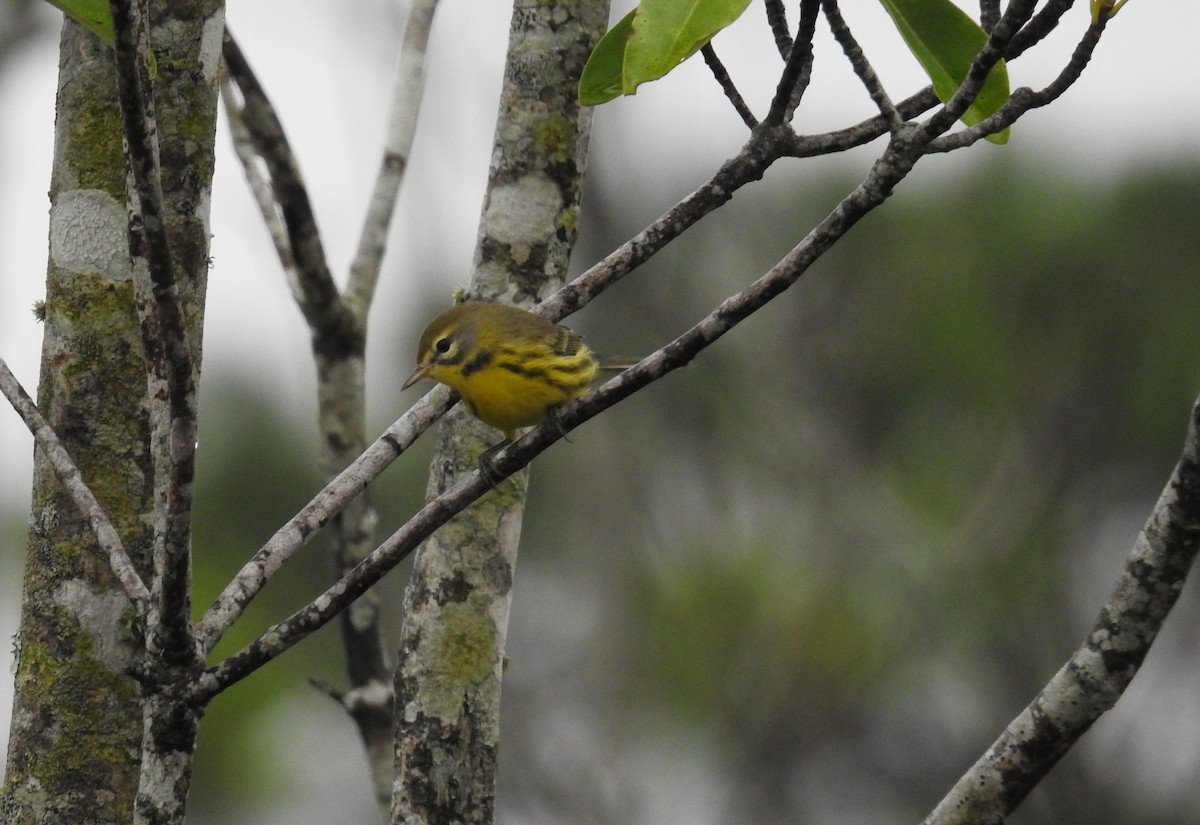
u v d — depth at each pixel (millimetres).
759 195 15891
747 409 15312
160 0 6250
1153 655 13961
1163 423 15148
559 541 15516
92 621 6195
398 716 7324
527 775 13383
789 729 14547
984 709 14539
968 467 15492
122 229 6453
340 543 9523
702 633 14633
